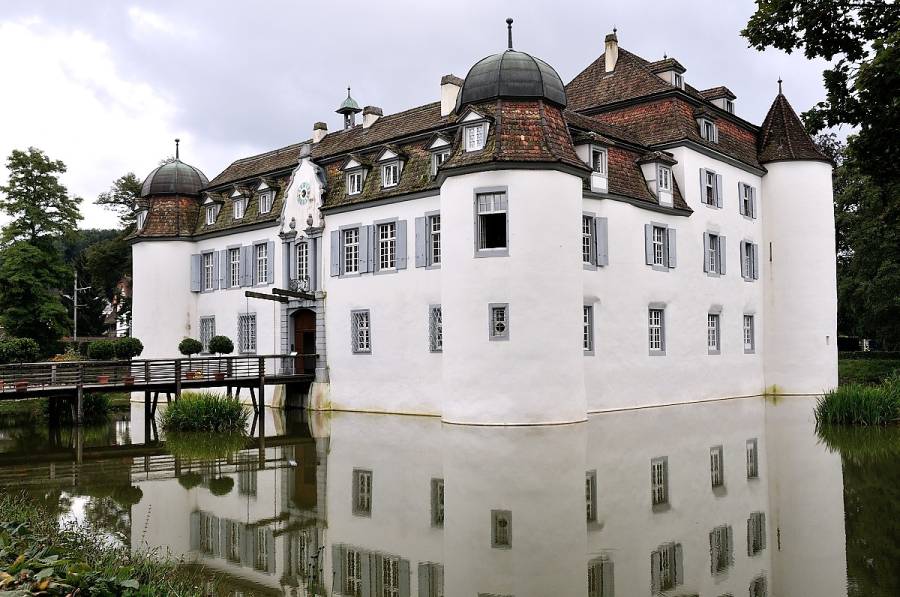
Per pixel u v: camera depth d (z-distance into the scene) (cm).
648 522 1095
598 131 2645
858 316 4291
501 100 2297
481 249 2236
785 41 1031
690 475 1432
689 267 2866
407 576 870
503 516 1133
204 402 2330
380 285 2731
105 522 1131
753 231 3241
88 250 5816
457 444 1848
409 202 2652
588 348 2489
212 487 1398
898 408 2191
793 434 1973
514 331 2177
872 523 1080
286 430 2273
